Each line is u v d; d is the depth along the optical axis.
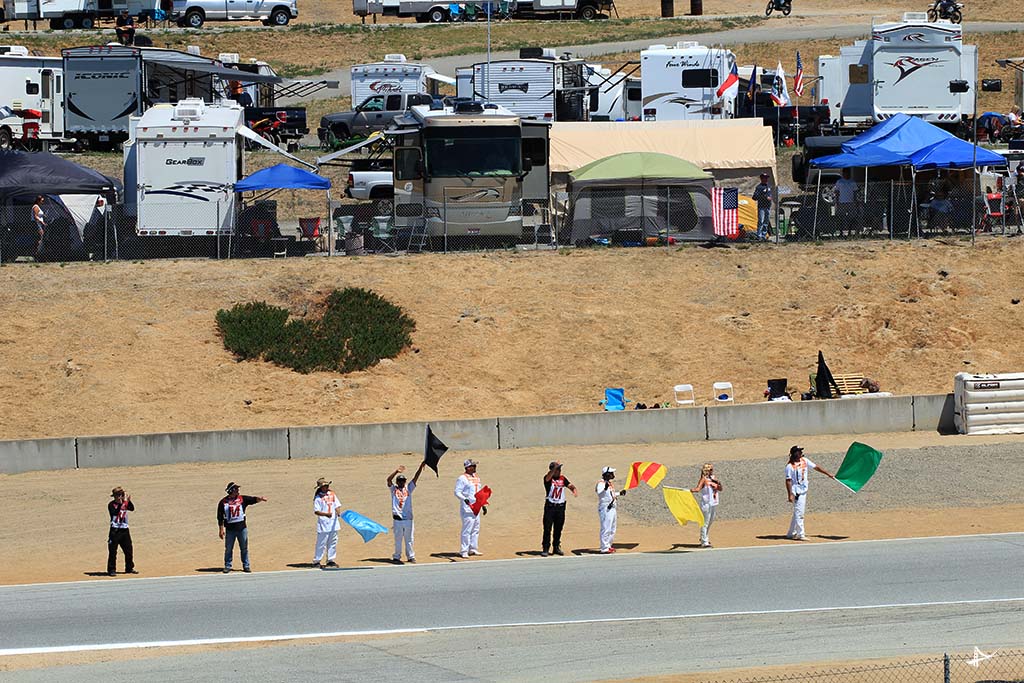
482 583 80.69
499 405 123.62
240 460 112.69
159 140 144.88
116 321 130.88
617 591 78.12
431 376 126.75
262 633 70.25
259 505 101.00
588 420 115.75
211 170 145.75
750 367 128.50
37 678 62.78
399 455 113.62
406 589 79.50
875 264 143.38
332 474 108.50
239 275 140.25
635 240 150.62
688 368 128.38
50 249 145.25
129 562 86.31
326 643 68.25
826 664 63.06
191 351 127.56
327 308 133.88
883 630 69.19
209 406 121.19
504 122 147.62
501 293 138.25
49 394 121.75
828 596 76.06
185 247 147.00
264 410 121.06
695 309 136.38
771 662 64.00
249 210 147.88
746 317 135.00
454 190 147.38
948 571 81.25
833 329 133.00
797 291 138.88
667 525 97.44
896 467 107.00
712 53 198.00
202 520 98.19
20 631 71.12
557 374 127.75
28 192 145.25
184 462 112.00
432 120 146.75
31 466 110.38
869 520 97.19
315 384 124.31
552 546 89.38
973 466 107.06
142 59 191.75
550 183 160.50
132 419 119.25
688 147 161.12
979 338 132.12
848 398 118.44
